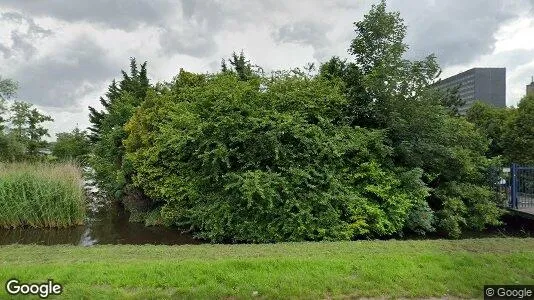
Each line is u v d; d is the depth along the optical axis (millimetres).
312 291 5000
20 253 7418
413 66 13047
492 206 13094
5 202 13406
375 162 12367
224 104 12086
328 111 13141
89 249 7844
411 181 12344
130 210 17312
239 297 4820
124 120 22406
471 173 13742
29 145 33406
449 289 5160
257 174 10984
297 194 11398
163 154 13961
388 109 13188
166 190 13219
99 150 22781
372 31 13781
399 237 12516
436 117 13023
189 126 12344
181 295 4852
